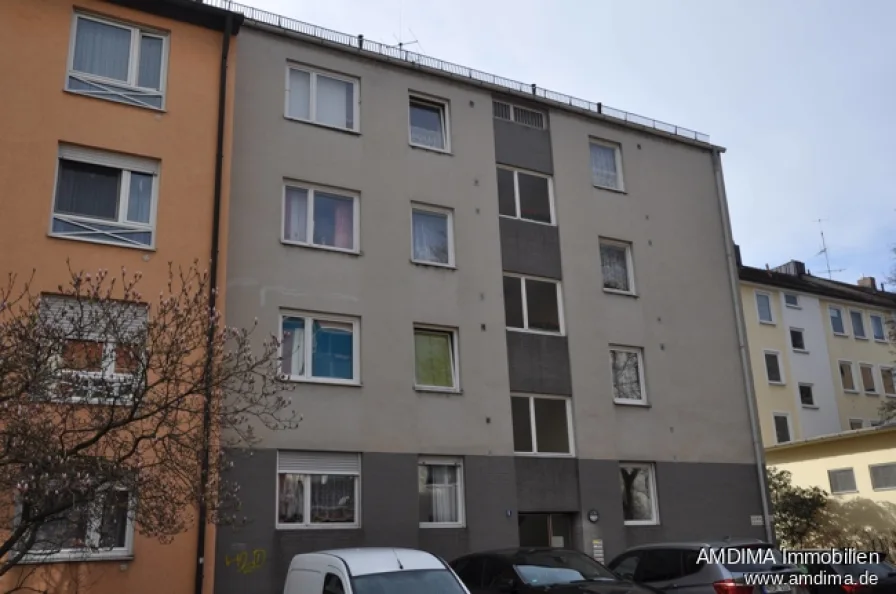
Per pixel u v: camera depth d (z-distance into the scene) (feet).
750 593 35.78
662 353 67.97
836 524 93.25
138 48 49.55
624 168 72.43
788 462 101.35
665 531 62.64
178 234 46.60
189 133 48.83
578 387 62.39
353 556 32.17
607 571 38.32
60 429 28.81
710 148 78.28
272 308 51.96
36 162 44.09
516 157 66.33
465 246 60.95
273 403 46.68
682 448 65.87
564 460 59.98
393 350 55.26
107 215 46.16
